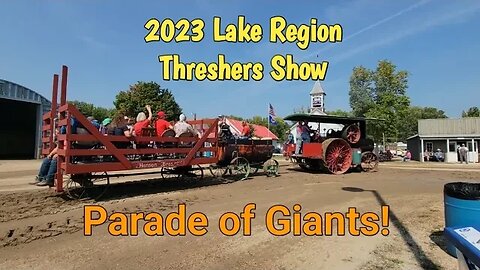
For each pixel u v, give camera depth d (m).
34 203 7.68
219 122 11.98
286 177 13.59
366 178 13.53
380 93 33.09
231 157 12.12
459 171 17.59
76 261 4.45
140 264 4.38
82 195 8.59
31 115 35.44
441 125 36.91
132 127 9.33
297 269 4.26
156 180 11.73
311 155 15.85
